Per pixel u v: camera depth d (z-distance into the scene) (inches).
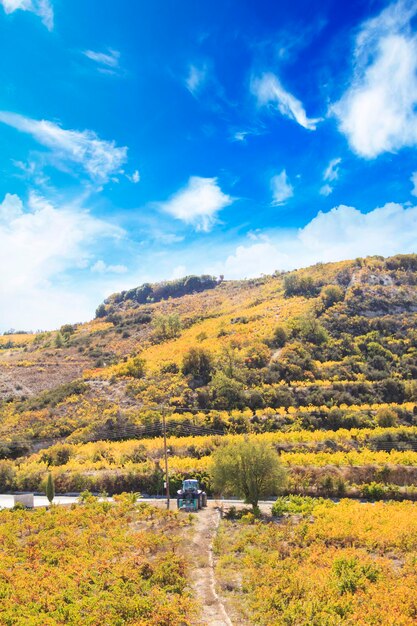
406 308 4055.1
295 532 1261.1
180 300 7293.3
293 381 3014.3
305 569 995.3
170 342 4365.2
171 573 995.3
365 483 1814.7
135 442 2485.2
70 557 1149.1
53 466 2357.3
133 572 1004.6
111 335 5536.4
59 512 1631.4
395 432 2309.3
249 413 2657.5
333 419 2551.7
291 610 808.3
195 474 2028.8
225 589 956.0
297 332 3654.0
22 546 1294.3
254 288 6471.5
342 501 1617.9
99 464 2297.0
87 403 3110.2
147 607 844.0
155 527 1412.4
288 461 1990.7
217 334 4035.4
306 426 2549.2
